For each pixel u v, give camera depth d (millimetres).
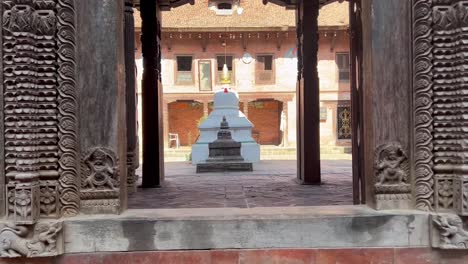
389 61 4516
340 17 36156
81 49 4449
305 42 10266
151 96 9594
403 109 4512
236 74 37406
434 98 4387
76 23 4426
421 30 4371
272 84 37500
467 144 4176
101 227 4352
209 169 14219
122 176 4656
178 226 4410
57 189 4359
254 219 4438
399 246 4406
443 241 4258
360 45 5117
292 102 37469
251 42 37281
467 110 4180
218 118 21375
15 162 4207
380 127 4504
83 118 4441
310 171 9992
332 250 4430
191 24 36219
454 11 4273
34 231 4215
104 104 4453
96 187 4465
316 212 4555
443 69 4352
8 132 4207
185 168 16609
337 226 4430
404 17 4523
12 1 4207
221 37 36719
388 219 4410
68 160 4367
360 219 4426
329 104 37219
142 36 9648
